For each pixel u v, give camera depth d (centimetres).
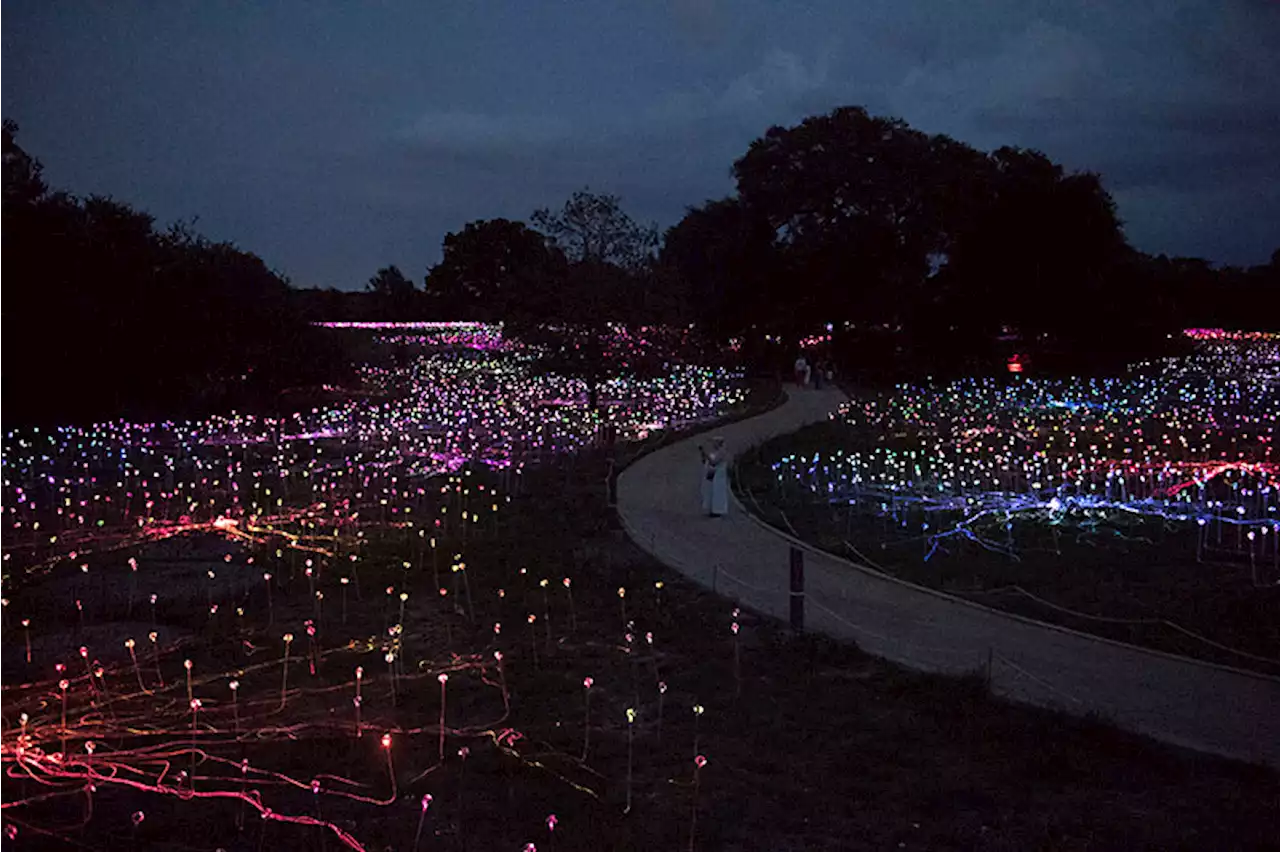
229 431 3222
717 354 5512
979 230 5019
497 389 4225
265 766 839
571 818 750
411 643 1186
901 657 1120
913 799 778
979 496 2097
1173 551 1603
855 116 5497
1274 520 1761
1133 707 968
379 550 1647
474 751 871
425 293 8800
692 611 1309
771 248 5519
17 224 3206
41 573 1483
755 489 2242
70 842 703
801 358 5309
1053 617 1273
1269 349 5994
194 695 1009
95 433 2964
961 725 923
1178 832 723
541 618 1285
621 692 1025
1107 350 4859
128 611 1293
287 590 1416
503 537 1758
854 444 2941
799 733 913
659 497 2156
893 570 1520
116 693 1010
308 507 2023
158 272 3453
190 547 1666
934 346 5122
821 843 717
